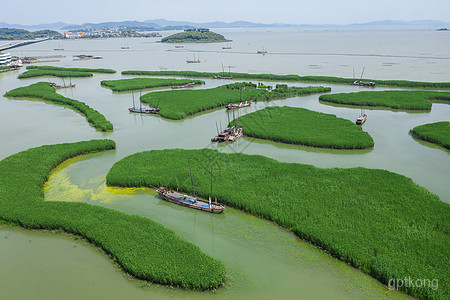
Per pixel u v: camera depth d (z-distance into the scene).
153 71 198.88
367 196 55.28
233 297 37.84
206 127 99.69
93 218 51.72
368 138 82.81
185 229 50.78
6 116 114.38
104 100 135.88
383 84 150.12
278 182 61.09
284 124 94.94
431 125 90.88
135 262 41.97
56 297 38.66
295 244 46.22
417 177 65.38
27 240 48.91
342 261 42.62
